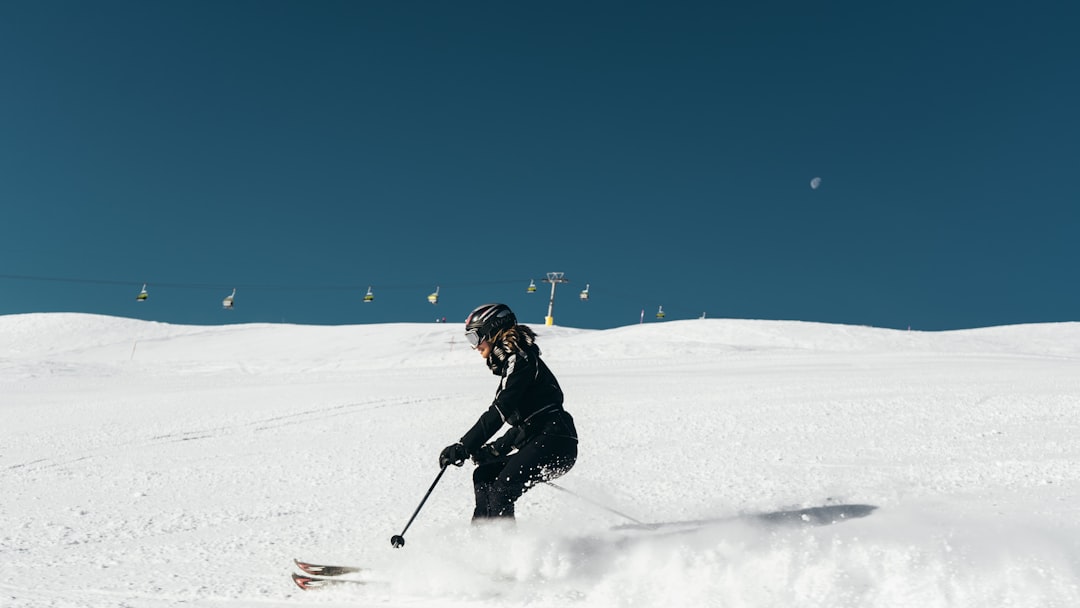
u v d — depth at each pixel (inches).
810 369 634.8
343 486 241.8
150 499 231.5
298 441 340.8
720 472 234.8
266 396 536.7
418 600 126.1
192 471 278.4
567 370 725.9
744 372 625.3
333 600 129.2
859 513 173.6
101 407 503.8
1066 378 456.8
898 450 257.1
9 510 218.4
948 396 373.7
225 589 137.9
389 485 240.4
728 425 325.7
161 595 134.3
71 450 335.3
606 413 379.2
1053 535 137.5
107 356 1576.0
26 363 932.6
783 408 364.2
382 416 406.3
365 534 179.5
